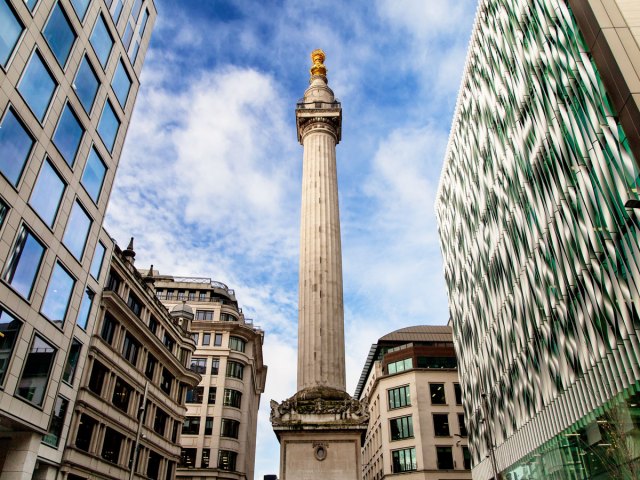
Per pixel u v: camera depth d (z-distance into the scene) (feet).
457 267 214.28
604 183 100.78
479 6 172.76
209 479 214.90
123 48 132.16
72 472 112.88
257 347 272.51
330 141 129.08
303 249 110.83
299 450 83.61
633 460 90.79
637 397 92.02
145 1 148.56
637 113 84.79
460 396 232.53
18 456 90.94
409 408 232.32
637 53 89.20
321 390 92.12
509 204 150.71
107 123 123.54
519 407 144.87
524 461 141.79
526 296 138.82
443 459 218.59
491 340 169.68
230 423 234.17
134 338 147.33
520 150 141.18
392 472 224.74
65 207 103.96
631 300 93.71
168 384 175.11
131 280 148.05
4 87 83.56
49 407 96.84
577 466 112.57
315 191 118.52
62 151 102.32
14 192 86.58
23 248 89.61
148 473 155.43
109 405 130.31
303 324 101.45
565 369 116.98
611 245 99.30
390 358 253.65
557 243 120.67
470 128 190.19
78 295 110.01
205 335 249.75
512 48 145.48
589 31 95.76
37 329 93.66
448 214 229.66
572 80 110.93
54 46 98.63
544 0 123.54
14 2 86.28
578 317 111.55
